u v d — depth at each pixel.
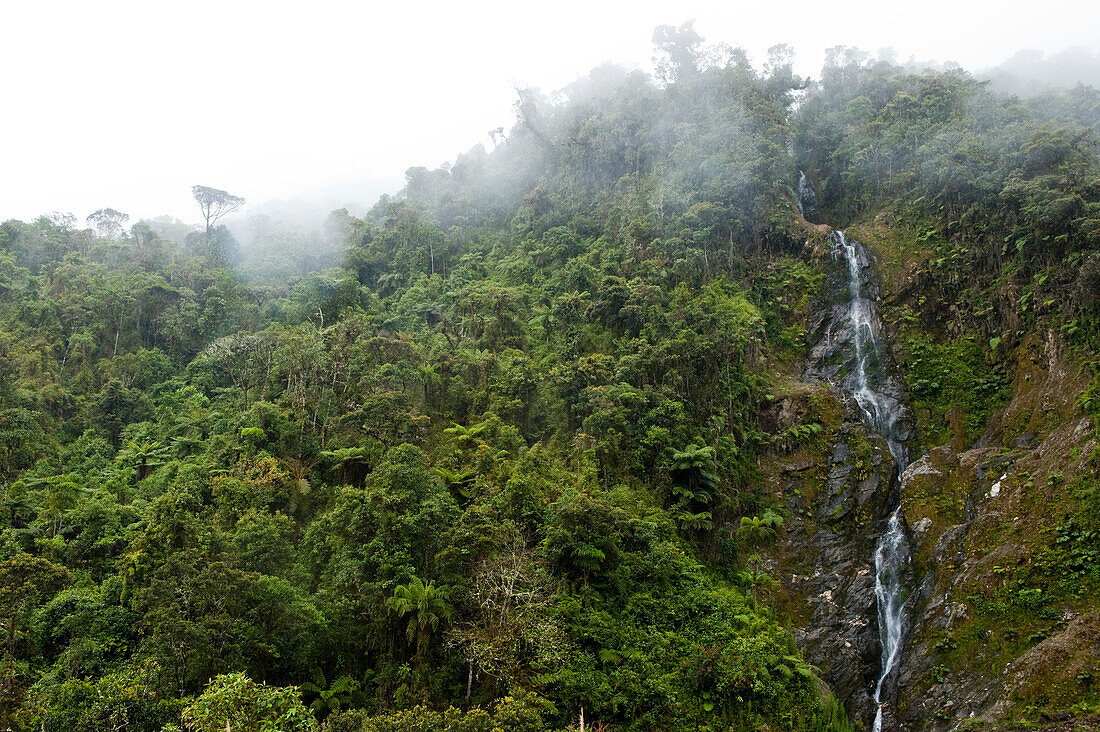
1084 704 26.61
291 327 60.97
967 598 34.69
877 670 36.41
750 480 46.59
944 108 65.62
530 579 29.02
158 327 66.62
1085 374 38.62
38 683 24.00
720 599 34.50
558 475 39.19
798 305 60.41
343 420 42.44
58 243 78.94
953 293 52.97
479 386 48.81
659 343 48.28
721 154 65.69
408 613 26.73
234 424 44.97
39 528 35.94
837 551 42.97
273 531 29.64
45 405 52.31
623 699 27.55
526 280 67.94
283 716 19.91
